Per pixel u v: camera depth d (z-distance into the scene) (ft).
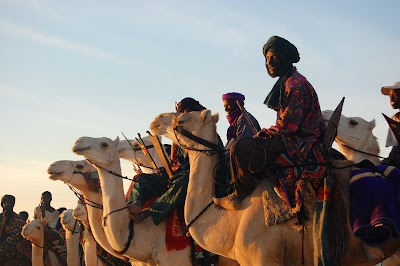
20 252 51.49
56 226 59.47
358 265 22.18
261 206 23.45
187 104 33.45
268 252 22.90
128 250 30.17
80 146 31.68
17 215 58.23
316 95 24.07
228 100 33.35
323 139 23.06
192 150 27.12
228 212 24.95
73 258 48.06
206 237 25.31
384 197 21.33
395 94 28.02
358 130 31.01
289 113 23.45
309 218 22.39
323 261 21.47
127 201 35.96
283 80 24.39
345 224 21.84
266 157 23.25
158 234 30.30
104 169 31.65
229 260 29.01
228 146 30.81
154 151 40.91
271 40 24.61
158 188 32.09
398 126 24.93
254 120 31.89
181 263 29.66
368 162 22.58
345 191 22.26
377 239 21.08
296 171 22.81
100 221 35.86
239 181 23.99
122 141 41.57
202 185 26.37
